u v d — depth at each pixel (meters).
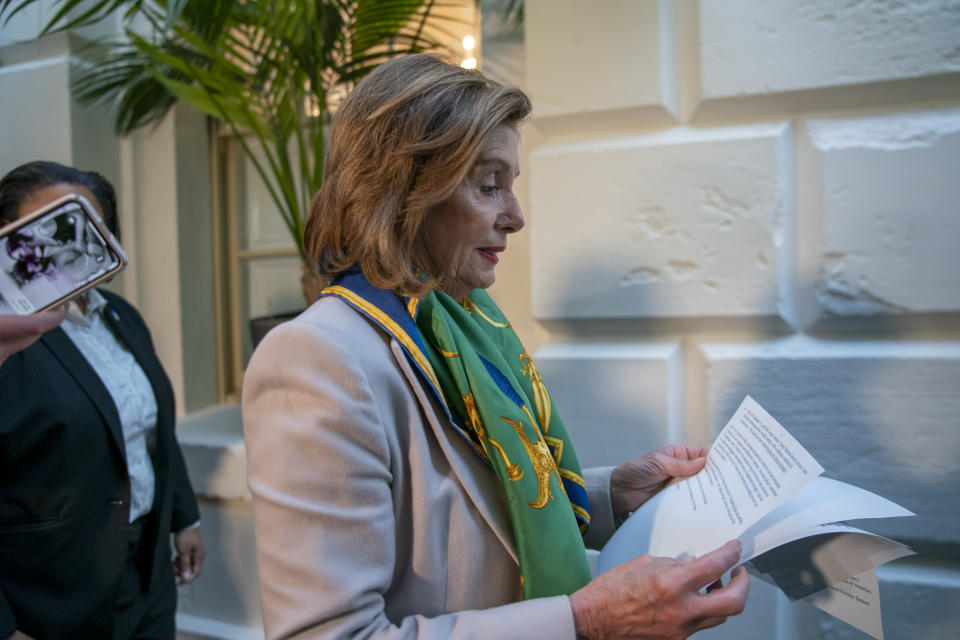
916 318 1.12
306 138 1.87
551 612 0.52
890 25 1.10
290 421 0.53
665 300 1.24
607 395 1.27
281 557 0.50
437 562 0.58
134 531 1.18
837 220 1.13
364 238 0.60
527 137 1.38
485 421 0.61
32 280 0.64
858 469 1.13
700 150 1.20
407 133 0.58
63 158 1.66
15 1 1.67
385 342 0.60
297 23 1.38
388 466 0.56
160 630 1.23
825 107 1.17
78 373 1.06
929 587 1.10
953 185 1.08
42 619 0.99
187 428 1.73
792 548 0.64
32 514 0.99
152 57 1.47
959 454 1.08
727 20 1.18
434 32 1.65
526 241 1.42
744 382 1.19
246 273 2.03
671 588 0.51
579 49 1.28
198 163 1.91
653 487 0.83
